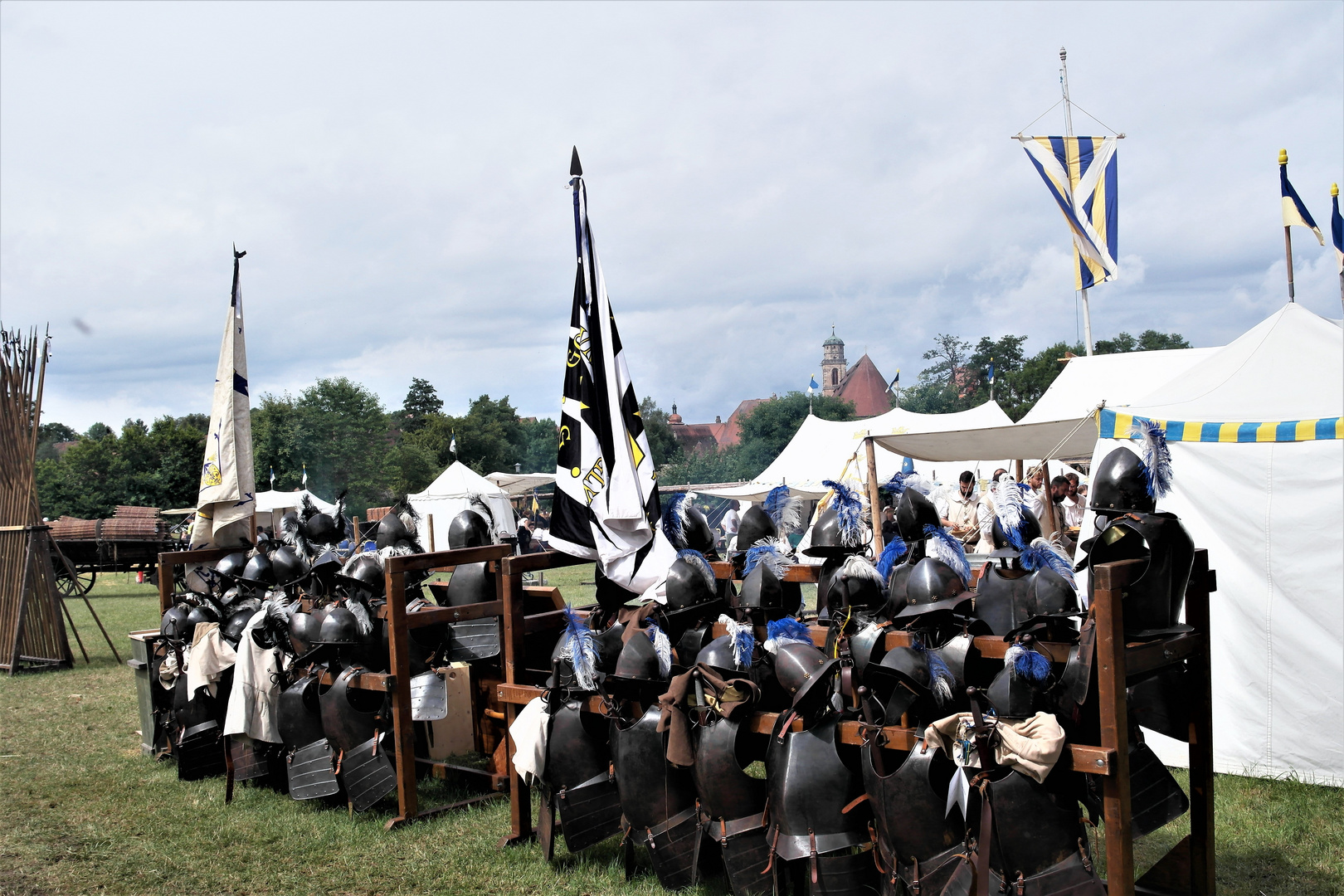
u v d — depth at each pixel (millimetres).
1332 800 5906
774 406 69312
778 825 4211
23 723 9773
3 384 13242
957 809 3795
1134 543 4027
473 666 7469
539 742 5219
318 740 6578
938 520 5020
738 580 5848
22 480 13180
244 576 7668
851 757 4203
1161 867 4613
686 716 4582
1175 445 6941
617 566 5594
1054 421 11094
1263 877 4809
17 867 5668
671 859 4770
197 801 6914
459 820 6203
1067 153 14766
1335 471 6215
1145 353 14250
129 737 9023
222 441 8617
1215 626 6719
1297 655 6328
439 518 24188
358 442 60375
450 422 75938
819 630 5344
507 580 5844
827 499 6086
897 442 12336
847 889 4062
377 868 5461
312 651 6367
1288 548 6375
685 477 65125
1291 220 7805
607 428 5746
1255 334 7020
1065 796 3662
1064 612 4133
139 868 5613
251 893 5203
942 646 4414
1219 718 6699
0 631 13094
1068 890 3605
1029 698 3717
